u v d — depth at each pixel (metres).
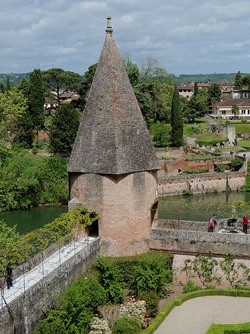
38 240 38.56
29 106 122.56
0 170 93.06
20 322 31.84
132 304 36.22
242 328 33.78
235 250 41.47
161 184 102.44
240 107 188.00
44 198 96.19
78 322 33.47
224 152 119.75
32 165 98.00
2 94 105.00
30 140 116.56
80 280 37.66
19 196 93.31
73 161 42.44
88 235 43.34
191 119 163.62
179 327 35.09
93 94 42.50
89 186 41.75
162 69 146.75
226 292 40.31
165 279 40.16
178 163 110.12
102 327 32.97
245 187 107.38
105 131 41.41
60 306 34.31
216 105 193.12
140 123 42.88
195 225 46.19
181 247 42.88
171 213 87.50
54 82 159.38
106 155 41.09
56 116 109.50
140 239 42.72
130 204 41.78
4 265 34.22
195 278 42.50
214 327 34.03
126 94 42.53
